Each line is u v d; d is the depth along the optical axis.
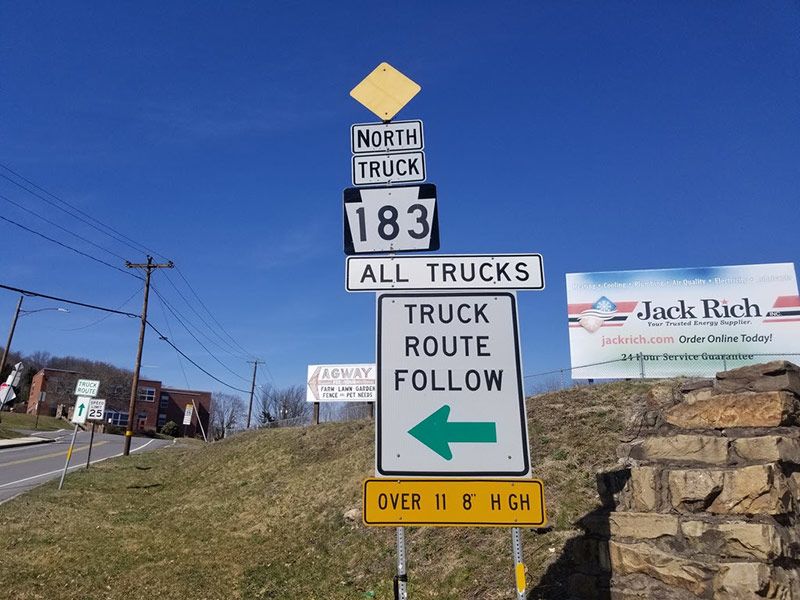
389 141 4.19
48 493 15.81
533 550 6.73
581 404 12.75
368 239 3.97
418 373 3.46
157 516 13.83
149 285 32.78
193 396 82.81
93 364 89.19
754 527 3.65
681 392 4.79
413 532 8.80
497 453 3.31
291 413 71.81
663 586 3.88
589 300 20.20
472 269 3.66
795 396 4.23
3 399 30.72
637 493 4.26
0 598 7.47
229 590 7.99
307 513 12.41
